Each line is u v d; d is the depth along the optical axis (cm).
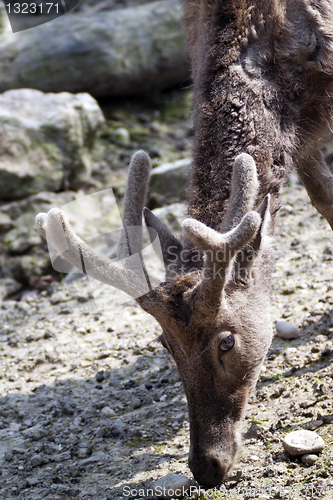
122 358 1041
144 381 966
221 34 774
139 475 740
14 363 1083
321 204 922
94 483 743
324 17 802
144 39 1947
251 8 775
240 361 674
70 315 1227
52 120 1603
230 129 737
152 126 1916
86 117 1686
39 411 934
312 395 802
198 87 791
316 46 795
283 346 941
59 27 1927
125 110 1984
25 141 1559
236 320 668
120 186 1689
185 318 649
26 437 869
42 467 799
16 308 1313
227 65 765
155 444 804
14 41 1875
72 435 857
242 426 748
